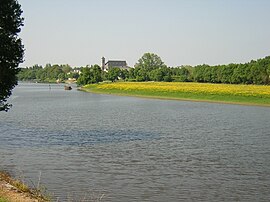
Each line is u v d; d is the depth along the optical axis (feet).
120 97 342.44
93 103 268.62
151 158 84.53
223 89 301.22
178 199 57.00
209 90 302.04
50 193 58.80
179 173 71.87
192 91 313.94
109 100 302.66
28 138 111.14
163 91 341.41
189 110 212.64
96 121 157.38
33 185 62.85
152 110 211.82
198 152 91.81
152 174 70.90
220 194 59.62
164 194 59.31
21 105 248.52
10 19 84.23
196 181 66.54
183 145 101.45
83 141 106.63
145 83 447.42
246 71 398.21
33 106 240.12
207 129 133.49
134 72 590.96
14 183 54.65
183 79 498.28
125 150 93.81
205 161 81.92
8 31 85.10
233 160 82.99
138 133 123.24
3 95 85.71
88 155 87.45
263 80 384.47
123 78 619.67
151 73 545.44
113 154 88.79
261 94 264.31
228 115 183.62
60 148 95.76
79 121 157.17
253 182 66.13
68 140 108.17
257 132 126.00
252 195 59.21
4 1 83.15
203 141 107.86
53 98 329.72
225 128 136.36
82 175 69.82
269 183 65.67
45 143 102.99
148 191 60.64
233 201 56.44
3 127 136.05
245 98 268.00
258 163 80.33
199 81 479.00
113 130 130.31
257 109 218.38
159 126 141.79
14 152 90.07
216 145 101.45
